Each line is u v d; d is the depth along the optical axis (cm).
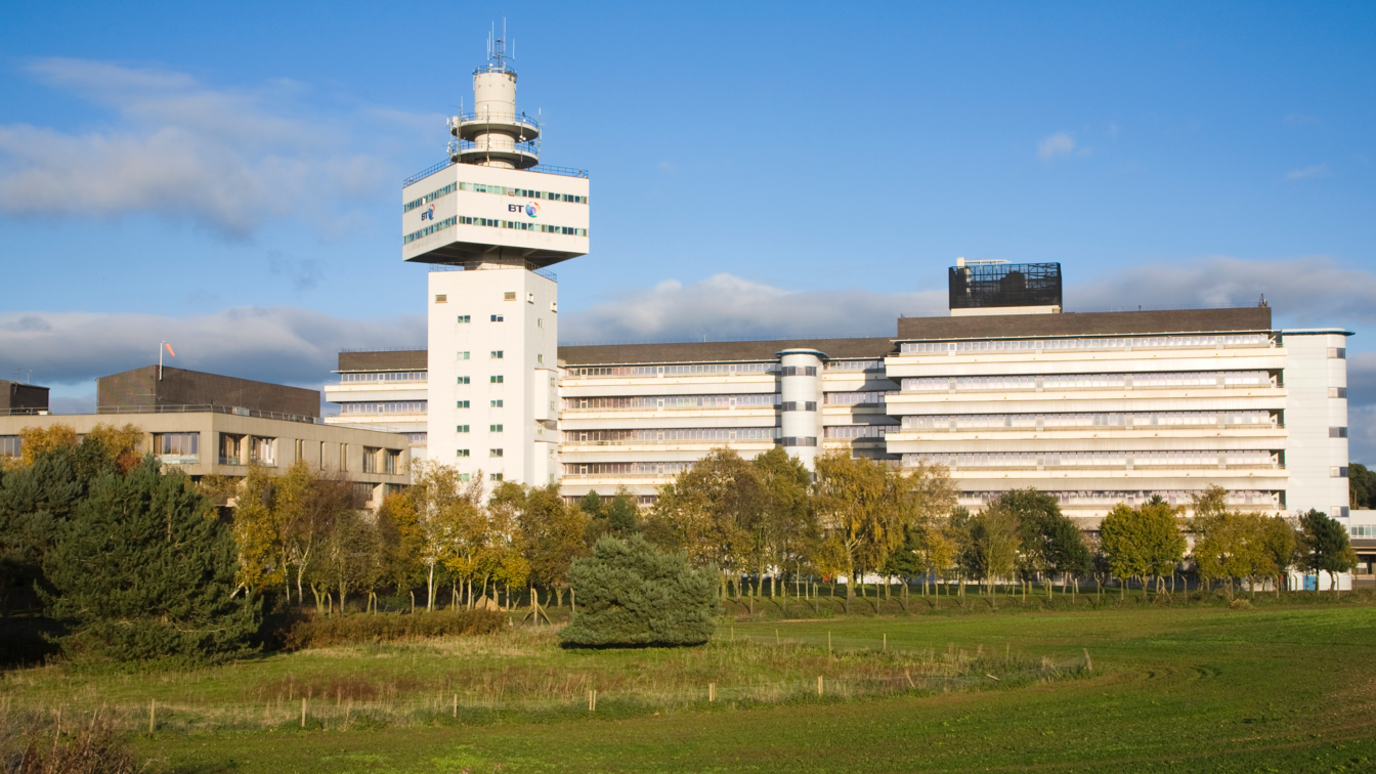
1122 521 13675
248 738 5281
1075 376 17200
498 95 17412
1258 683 6662
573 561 9469
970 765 4575
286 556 10388
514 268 17600
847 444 18638
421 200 17588
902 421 17600
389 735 5397
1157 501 14462
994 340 17425
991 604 13175
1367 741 4753
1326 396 16738
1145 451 16888
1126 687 6656
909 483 13400
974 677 7031
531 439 17638
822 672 7606
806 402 18350
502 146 17388
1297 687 6444
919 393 17488
